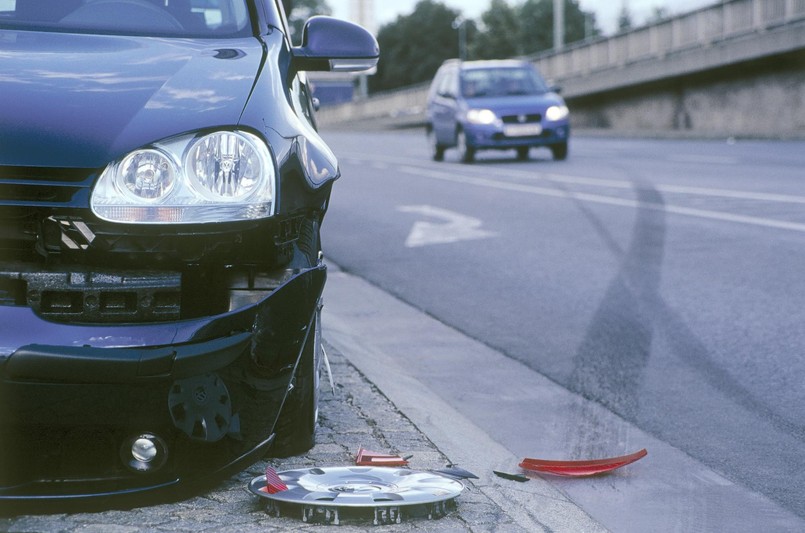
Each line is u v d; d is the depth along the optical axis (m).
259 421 3.41
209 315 3.22
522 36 142.12
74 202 3.12
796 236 10.48
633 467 4.28
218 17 4.29
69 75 3.47
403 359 6.29
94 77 3.48
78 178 3.14
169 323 3.14
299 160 3.43
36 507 3.14
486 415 5.08
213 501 3.43
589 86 46.22
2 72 3.45
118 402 3.09
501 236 11.54
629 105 45.00
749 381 5.64
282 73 3.90
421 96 63.72
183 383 3.16
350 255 10.57
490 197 15.62
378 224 12.95
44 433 3.13
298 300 3.32
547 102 23.17
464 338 6.86
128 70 3.57
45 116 3.21
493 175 19.52
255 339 3.26
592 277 8.88
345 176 20.33
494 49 142.50
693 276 8.66
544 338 6.79
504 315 7.55
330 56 4.38
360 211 14.33
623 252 10.05
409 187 17.75
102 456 3.20
